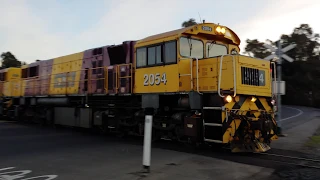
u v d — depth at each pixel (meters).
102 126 13.65
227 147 9.65
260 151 8.98
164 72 10.13
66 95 15.65
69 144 10.83
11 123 19.88
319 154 8.95
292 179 6.20
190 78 9.63
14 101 21.36
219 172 6.67
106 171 6.71
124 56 12.41
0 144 10.76
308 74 51.97
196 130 9.04
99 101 14.01
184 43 9.90
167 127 10.46
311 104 50.53
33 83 18.98
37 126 17.88
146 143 6.71
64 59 16.58
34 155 8.69
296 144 10.83
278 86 13.48
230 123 8.58
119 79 12.31
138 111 11.62
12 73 22.45
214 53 10.80
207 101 9.12
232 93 8.77
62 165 7.34
